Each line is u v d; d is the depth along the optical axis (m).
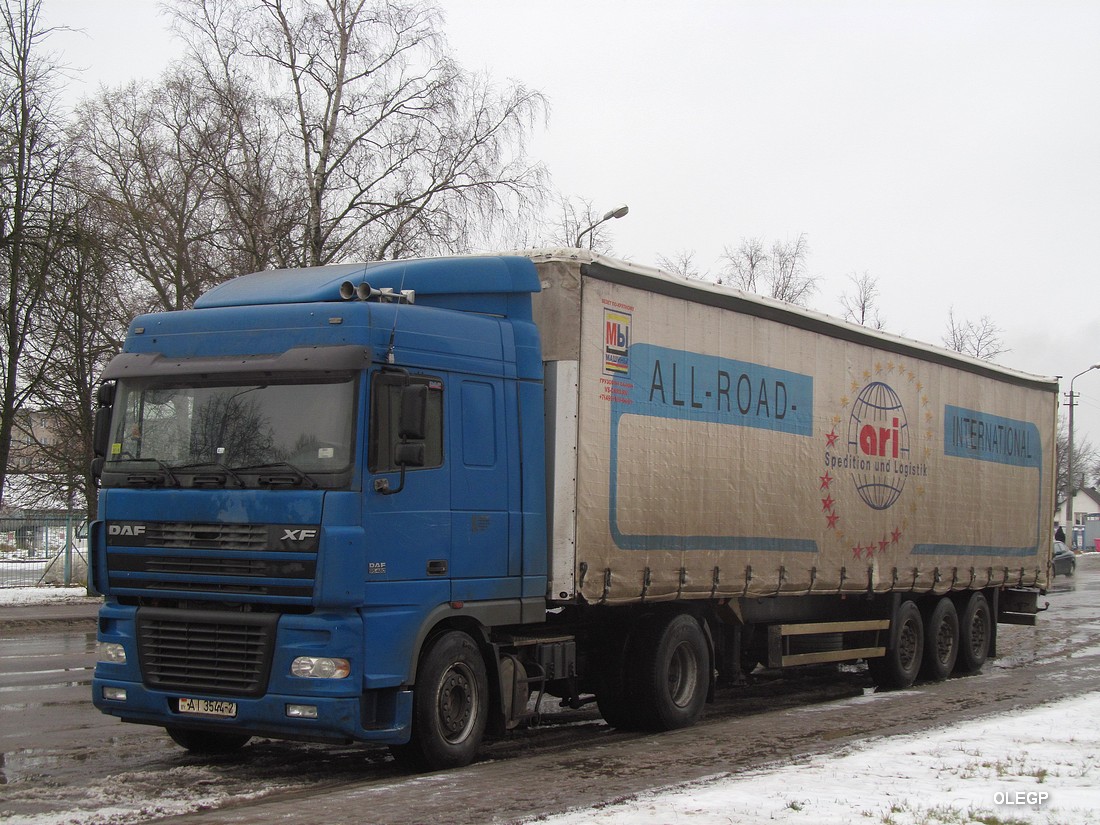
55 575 28.94
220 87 26.38
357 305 8.23
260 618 7.97
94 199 26.03
